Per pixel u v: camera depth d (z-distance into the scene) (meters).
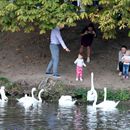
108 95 19.84
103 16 20.80
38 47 25.23
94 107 18.02
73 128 14.15
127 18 20.88
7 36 26.30
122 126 14.50
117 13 20.94
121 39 25.53
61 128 14.12
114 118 15.75
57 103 18.97
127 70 21.88
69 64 23.55
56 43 21.30
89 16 21.25
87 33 23.47
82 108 17.77
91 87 19.45
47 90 20.09
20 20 21.58
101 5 21.38
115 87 20.64
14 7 21.27
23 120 15.15
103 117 15.91
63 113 16.53
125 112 17.00
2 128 13.97
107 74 22.38
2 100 19.33
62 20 21.08
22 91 20.52
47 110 17.12
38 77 21.48
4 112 16.55
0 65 23.62
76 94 19.83
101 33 25.80
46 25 21.31
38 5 21.41
